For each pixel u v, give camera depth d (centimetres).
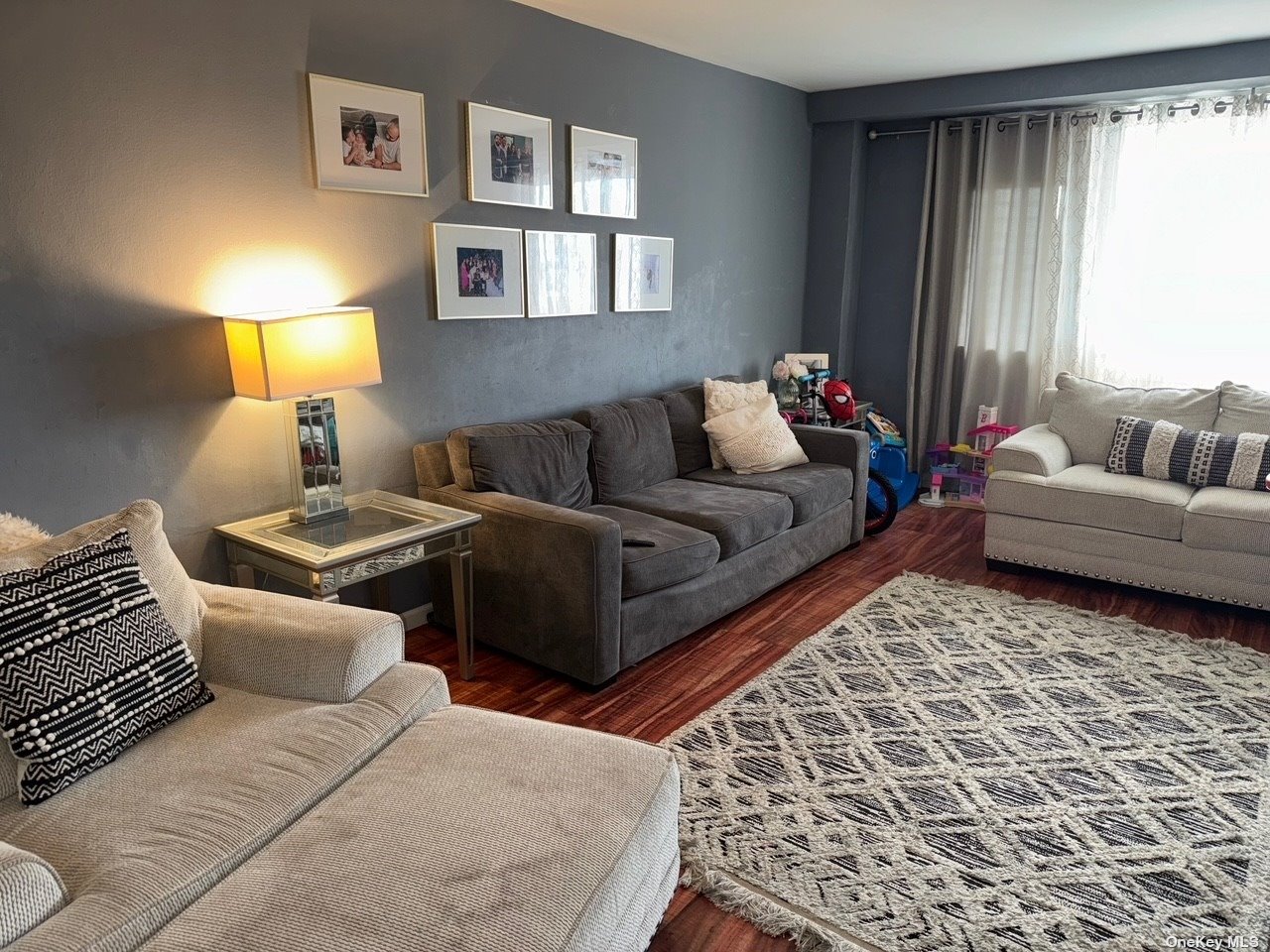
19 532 190
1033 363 514
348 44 283
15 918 125
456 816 149
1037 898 191
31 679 156
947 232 535
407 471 327
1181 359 471
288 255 277
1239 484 367
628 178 404
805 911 188
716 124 458
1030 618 348
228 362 266
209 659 202
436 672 204
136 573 184
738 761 245
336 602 241
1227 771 240
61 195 222
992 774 238
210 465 267
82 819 151
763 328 536
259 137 264
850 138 537
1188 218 457
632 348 428
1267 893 192
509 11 335
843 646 322
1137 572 369
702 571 320
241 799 156
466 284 334
